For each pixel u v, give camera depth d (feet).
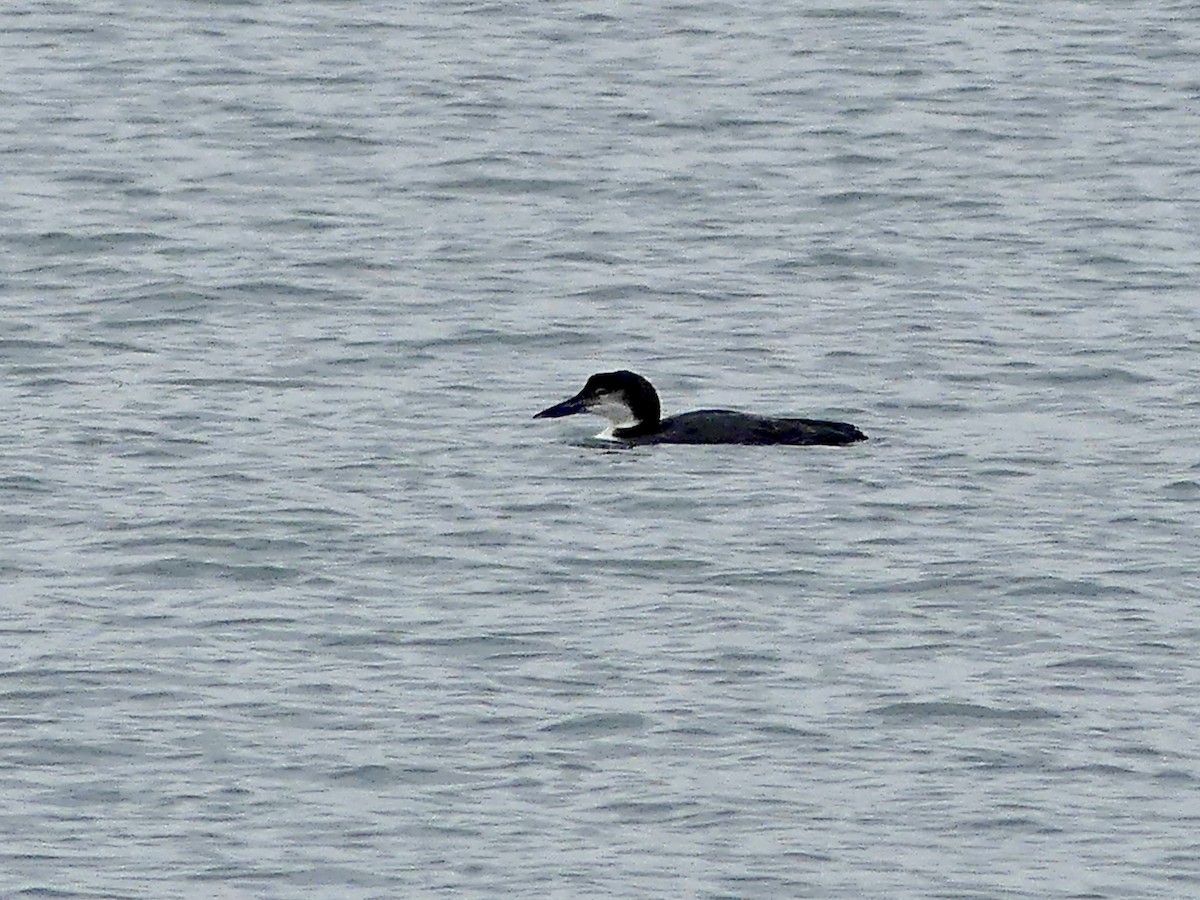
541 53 197.57
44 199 160.66
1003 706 88.07
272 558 101.45
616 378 116.47
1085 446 116.47
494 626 94.63
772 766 83.76
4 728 85.56
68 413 119.75
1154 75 192.85
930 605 96.84
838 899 75.51
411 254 150.51
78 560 100.99
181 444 115.24
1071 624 95.09
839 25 205.98
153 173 166.91
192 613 95.66
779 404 124.26
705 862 77.56
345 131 176.96
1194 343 133.59
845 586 98.84
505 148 173.37
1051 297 142.92
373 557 101.65
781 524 105.50
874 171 169.07
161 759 83.71
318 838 78.79
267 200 161.89
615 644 93.09
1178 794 82.23
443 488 109.91
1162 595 97.91
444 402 123.13
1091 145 175.63
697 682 89.86
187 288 142.51
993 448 116.06
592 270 147.43
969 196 163.53
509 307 139.95
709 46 199.72
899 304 141.08
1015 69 193.67
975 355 131.34
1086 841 79.10
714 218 158.81
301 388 125.08
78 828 79.15
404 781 82.43
